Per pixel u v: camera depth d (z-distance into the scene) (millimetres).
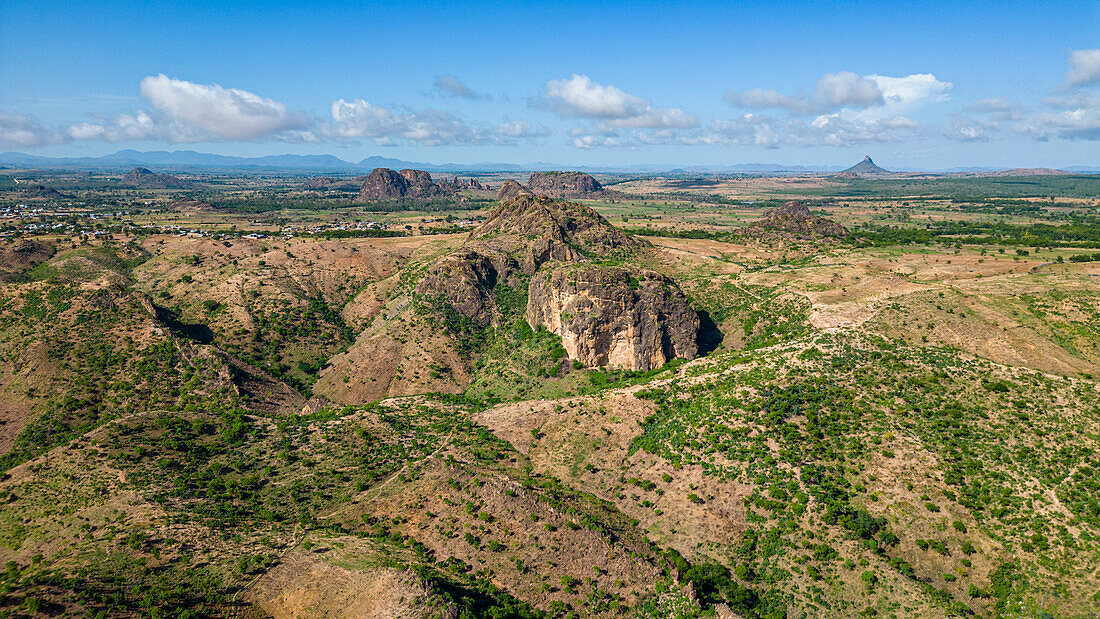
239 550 77562
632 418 107312
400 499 89000
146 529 78250
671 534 84625
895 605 71125
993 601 71375
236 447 103438
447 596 69250
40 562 73562
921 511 80625
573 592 75062
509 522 83562
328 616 69250
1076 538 74500
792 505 83312
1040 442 88438
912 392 101188
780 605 73250
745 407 101625
